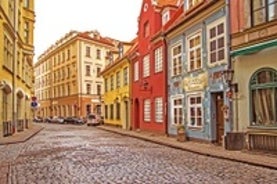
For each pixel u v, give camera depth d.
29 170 10.85
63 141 22.27
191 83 20.42
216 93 17.98
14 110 27.89
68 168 11.17
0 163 12.46
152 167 11.20
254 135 14.05
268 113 13.86
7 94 26.31
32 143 20.83
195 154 14.75
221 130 17.61
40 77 83.62
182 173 10.01
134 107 33.03
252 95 14.70
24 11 35.38
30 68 41.88
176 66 22.86
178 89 22.41
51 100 75.31
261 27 13.70
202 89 19.05
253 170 10.44
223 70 16.61
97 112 64.31
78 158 13.66
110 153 15.32
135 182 8.84
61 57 69.88
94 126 46.75
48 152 15.95
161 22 26.66
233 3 15.68
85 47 63.44
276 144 13.03
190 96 20.66
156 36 25.56
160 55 25.55
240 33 14.94
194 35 20.09
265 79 14.06
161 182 8.77
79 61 62.44
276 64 13.43
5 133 24.84
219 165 11.51
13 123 27.64
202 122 19.03
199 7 19.09
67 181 9.05
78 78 62.28
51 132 32.94
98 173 10.20
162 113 25.11
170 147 17.95
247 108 14.90
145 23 29.41
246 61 14.98
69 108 65.94
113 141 22.20
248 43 14.41
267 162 11.36
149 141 21.73
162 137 23.42
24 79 35.56
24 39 35.47
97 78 64.88
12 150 16.89
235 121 15.56
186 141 20.09
